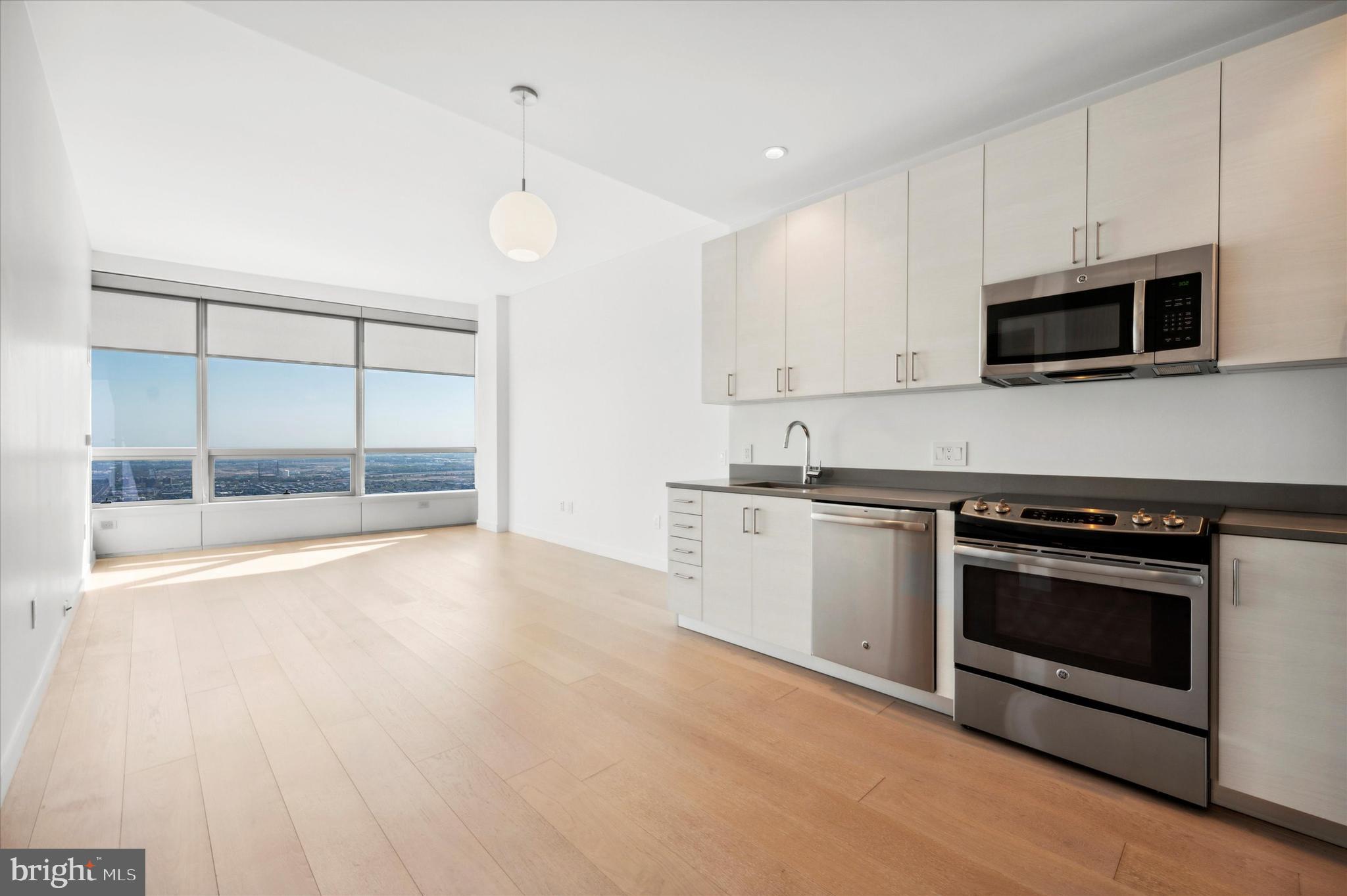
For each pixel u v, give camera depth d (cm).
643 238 474
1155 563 178
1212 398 215
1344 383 191
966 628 221
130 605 379
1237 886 143
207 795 179
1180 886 143
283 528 611
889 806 176
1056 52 219
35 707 227
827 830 165
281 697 247
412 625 343
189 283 557
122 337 529
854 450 321
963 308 250
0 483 184
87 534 455
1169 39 212
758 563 293
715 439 438
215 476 582
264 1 188
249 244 493
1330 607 154
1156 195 200
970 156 247
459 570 482
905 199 268
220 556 532
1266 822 167
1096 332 209
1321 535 155
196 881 143
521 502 662
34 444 239
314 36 207
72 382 360
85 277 434
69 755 201
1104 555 188
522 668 279
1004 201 237
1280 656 161
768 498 288
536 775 191
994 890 142
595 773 193
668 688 258
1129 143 206
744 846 158
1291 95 175
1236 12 198
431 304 698
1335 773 154
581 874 147
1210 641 172
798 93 244
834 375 295
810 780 189
